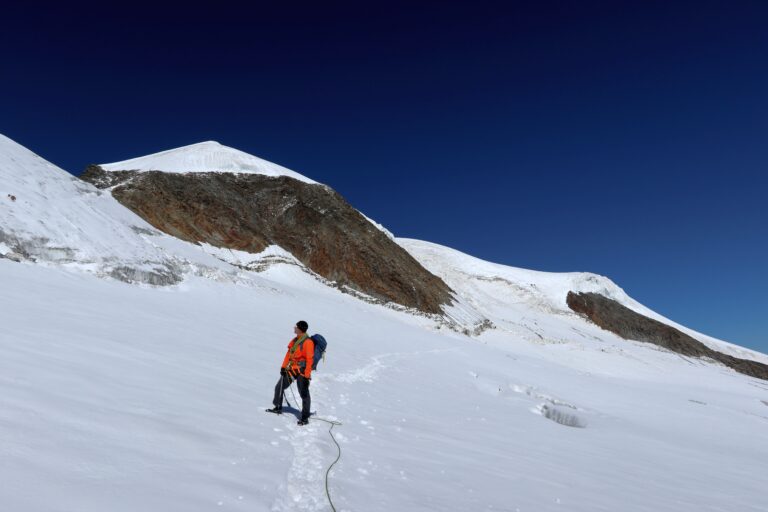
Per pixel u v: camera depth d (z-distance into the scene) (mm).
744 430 22984
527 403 18250
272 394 8727
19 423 3873
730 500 8555
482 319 60000
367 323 33344
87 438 4043
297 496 4301
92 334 8969
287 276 41125
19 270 14430
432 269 81750
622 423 18906
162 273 21375
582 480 7652
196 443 4762
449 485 5633
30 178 20016
